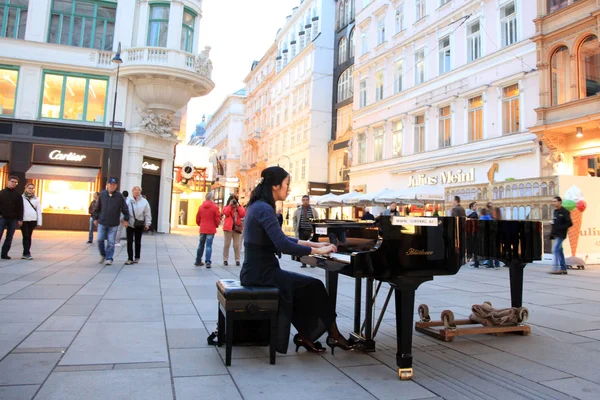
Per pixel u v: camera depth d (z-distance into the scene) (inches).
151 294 256.8
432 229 135.5
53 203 842.2
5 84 831.7
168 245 658.8
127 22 872.9
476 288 316.8
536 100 630.5
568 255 497.0
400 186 948.6
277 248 144.8
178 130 1021.2
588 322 211.2
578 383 129.8
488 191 609.6
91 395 111.0
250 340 157.8
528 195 542.6
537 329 197.6
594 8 547.5
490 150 708.7
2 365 130.7
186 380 124.9
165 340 164.4
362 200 767.1
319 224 187.2
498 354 159.6
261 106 2027.6
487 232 191.3
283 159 1644.9
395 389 123.3
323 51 1411.2
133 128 866.1
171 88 870.4
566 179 505.0
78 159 840.3
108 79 867.4
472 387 125.8
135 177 863.1
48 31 853.8
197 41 914.1
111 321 189.6
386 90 1016.2
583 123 548.4
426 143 868.0
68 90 854.5
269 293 141.9
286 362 145.4
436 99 842.8
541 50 615.8
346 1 1353.3
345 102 1320.1
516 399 117.4
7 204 391.2
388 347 166.6
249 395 115.6
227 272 372.8
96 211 393.7
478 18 746.8
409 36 933.2
